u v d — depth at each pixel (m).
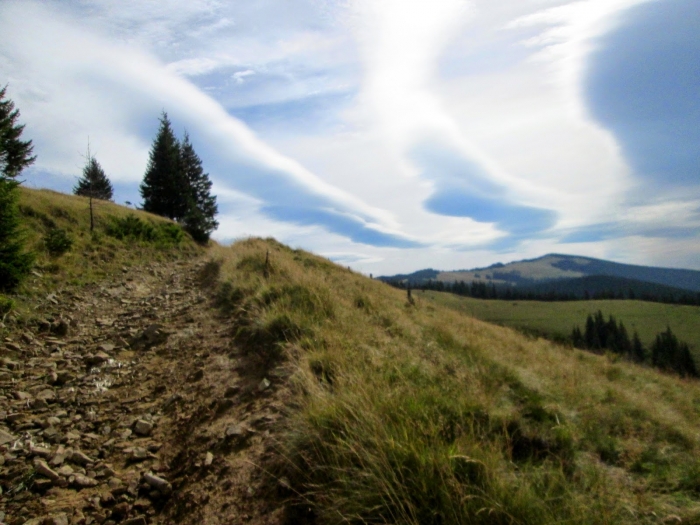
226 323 6.38
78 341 6.03
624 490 2.62
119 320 7.15
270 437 3.07
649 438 3.84
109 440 3.43
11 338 5.70
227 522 2.39
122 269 11.30
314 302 6.28
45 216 12.14
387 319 6.90
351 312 6.50
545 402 4.19
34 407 3.96
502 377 4.82
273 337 5.21
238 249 13.59
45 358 5.27
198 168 38.50
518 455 2.99
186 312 7.30
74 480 2.86
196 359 5.12
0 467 2.96
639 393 6.70
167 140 31.34
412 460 2.40
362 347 4.82
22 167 23.38
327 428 2.81
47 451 3.19
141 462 3.12
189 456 3.12
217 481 2.76
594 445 3.40
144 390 4.45
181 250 16.91
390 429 2.71
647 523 2.26
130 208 20.84
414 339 6.09
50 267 9.27
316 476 2.53
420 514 2.09
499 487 2.21
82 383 4.57
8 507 2.57
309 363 4.19
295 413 3.22
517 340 10.37
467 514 2.01
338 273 13.92
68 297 8.07
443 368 4.62
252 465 2.83
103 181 29.00
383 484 2.19
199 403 3.96
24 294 7.42
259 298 6.77
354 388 3.31
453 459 2.39
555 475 2.55
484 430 3.00
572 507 2.19
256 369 4.54
